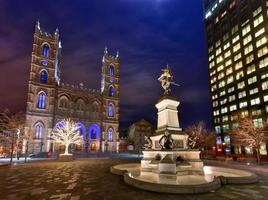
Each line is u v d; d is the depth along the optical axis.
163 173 12.81
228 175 15.43
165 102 19.78
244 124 47.53
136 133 106.44
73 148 79.50
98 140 92.50
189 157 16.44
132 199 8.91
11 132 50.25
